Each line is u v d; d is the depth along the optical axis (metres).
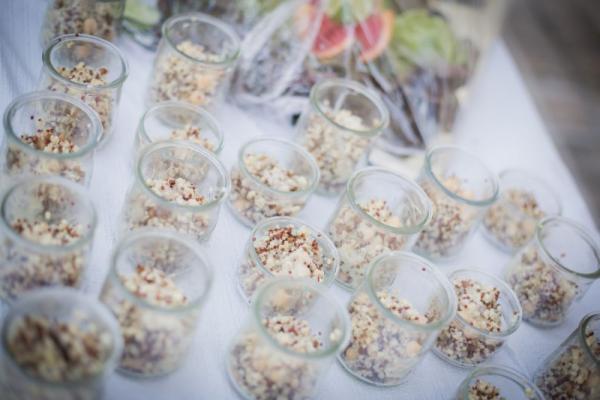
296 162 1.09
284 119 1.22
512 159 1.38
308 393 0.81
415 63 1.28
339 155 1.12
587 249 1.15
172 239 0.82
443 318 0.88
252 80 1.21
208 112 1.12
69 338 0.69
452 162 1.19
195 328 0.79
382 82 1.25
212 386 0.83
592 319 0.99
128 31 1.21
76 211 0.83
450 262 1.13
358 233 0.99
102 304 0.76
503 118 1.46
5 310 0.79
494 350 0.96
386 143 1.23
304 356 0.77
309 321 0.87
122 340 0.75
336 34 1.25
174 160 0.96
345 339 0.80
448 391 0.94
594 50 2.29
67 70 1.02
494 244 1.21
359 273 1.00
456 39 1.33
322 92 1.18
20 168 0.87
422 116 1.27
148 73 1.21
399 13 1.29
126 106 1.12
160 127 1.06
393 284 0.96
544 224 1.14
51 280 0.78
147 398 0.79
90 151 0.90
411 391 0.92
